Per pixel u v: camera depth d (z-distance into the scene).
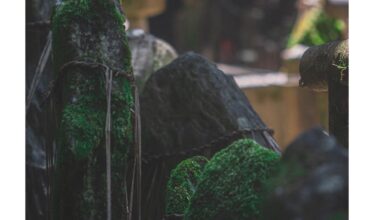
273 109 11.25
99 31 4.01
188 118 5.11
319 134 3.10
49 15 5.12
